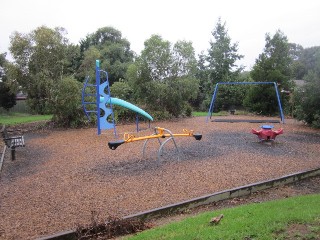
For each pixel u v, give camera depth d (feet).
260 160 32.45
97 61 49.14
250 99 83.51
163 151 37.01
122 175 27.91
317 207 17.79
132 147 39.99
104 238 16.35
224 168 29.58
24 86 64.13
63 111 61.21
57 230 17.40
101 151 38.27
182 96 72.54
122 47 117.60
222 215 17.08
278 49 84.64
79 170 29.86
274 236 14.01
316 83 56.80
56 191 24.00
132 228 17.37
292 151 36.81
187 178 26.71
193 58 71.82
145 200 21.88
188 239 14.21
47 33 61.77
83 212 19.89
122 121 67.82
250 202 22.02
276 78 79.66
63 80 60.80
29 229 17.60
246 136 47.37
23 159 35.22
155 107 71.77
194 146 39.81
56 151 39.22
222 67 124.47
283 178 25.75
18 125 65.87
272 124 62.18
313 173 27.99
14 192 23.94
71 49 67.97
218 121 65.31
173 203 21.16
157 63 70.18
